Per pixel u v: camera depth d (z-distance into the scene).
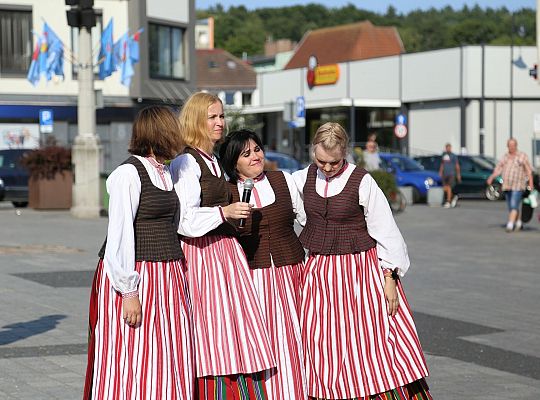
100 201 24.92
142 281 5.68
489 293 12.73
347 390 6.21
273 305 6.19
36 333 9.54
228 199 6.21
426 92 56.22
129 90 40.19
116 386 5.64
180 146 5.80
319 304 6.29
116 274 5.53
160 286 5.70
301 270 6.40
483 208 31.30
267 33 158.00
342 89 62.12
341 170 6.34
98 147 24.67
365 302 6.28
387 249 6.28
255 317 6.02
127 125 40.19
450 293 12.70
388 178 27.91
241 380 5.98
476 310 11.44
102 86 39.69
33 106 38.94
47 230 20.88
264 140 68.81
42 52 32.00
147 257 5.69
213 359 5.89
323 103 58.06
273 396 6.08
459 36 127.81
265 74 68.88
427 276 14.37
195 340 5.93
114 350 5.66
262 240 6.23
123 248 5.59
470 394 7.60
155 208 5.69
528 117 54.28
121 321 5.65
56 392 7.29
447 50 54.78
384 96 59.09
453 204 32.28
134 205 5.64
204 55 75.31
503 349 9.34
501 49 53.88
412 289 13.04
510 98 53.97
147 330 5.66
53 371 8.00
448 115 55.31
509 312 11.34
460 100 54.12
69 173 27.33
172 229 5.81
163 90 41.00
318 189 6.34
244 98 73.19
